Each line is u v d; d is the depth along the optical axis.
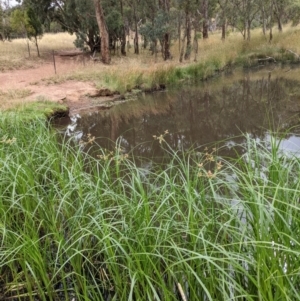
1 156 3.38
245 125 7.30
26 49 19.97
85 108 9.77
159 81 12.25
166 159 5.38
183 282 2.10
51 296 2.24
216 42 19.64
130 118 8.74
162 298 2.09
